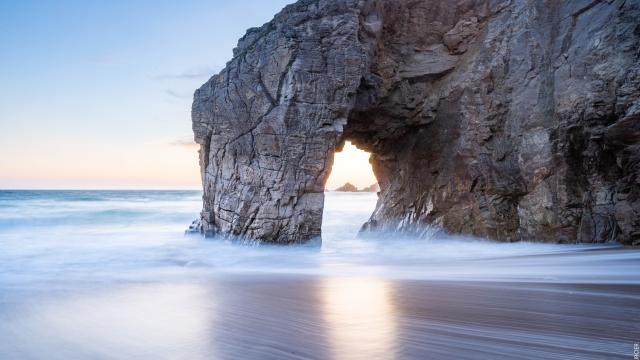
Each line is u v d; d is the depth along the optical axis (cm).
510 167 1766
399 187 2242
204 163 1888
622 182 1488
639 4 1507
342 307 699
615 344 503
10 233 2236
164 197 6400
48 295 817
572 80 1598
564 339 521
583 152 1574
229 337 554
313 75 1681
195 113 1881
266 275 1080
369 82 1862
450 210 1936
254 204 1708
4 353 515
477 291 814
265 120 1705
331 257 1508
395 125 2150
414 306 698
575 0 1680
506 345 503
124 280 994
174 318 648
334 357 476
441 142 2022
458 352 482
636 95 1429
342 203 5550
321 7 1731
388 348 500
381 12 1875
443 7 2002
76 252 1534
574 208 1583
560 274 1032
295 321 620
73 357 501
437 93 2033
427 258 1455
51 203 4575
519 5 1847
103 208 3894
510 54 1825
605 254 1345
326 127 1698
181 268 1231
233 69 1828
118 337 565
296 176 1686
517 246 1647
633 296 760
